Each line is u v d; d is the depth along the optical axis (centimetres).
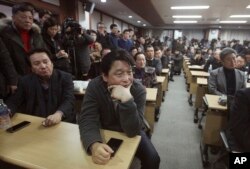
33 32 229
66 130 124
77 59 311
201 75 414
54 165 90
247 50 391
